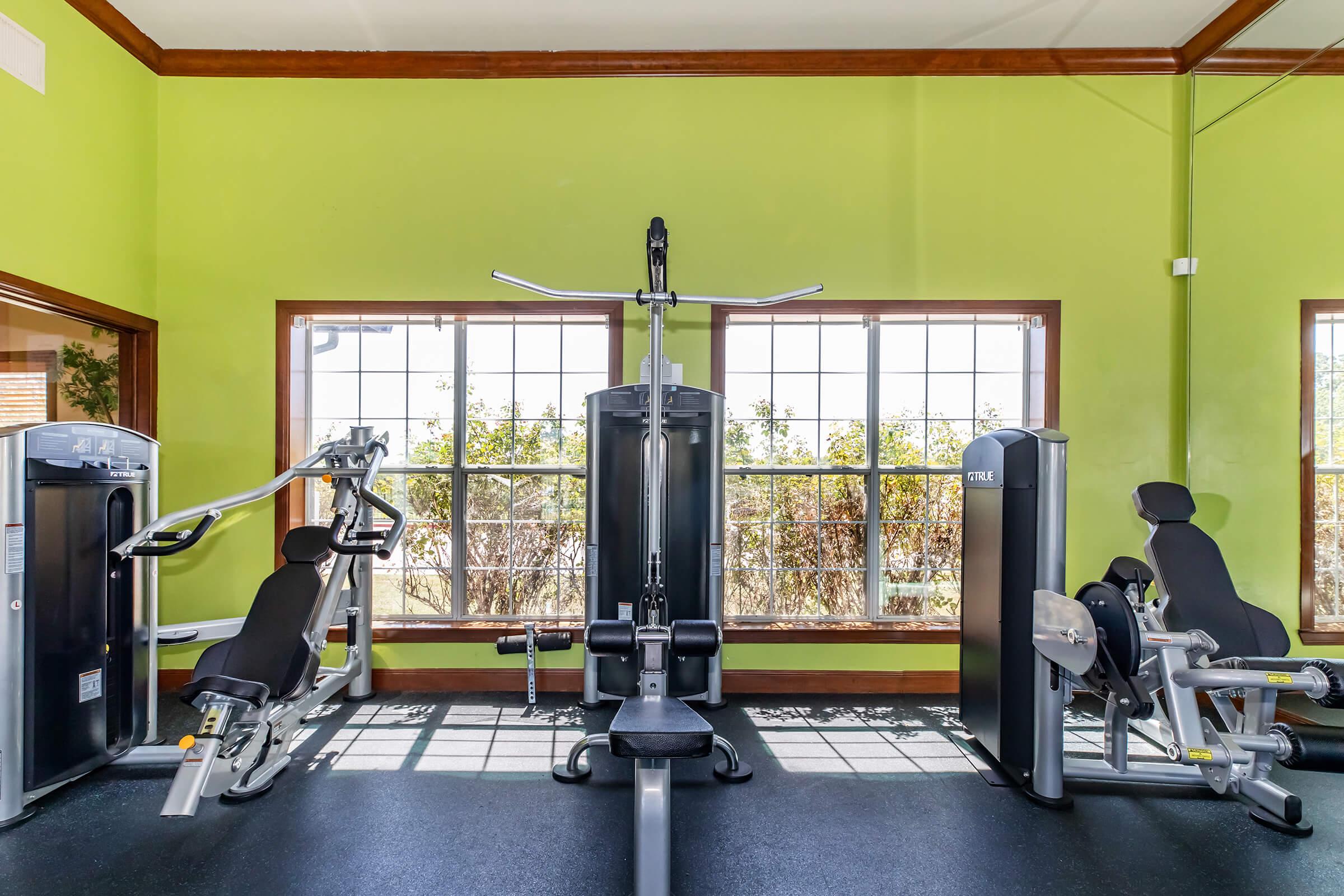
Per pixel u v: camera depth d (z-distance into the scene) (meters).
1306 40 2.64
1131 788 2.32
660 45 3.24
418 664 3.26
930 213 3.31
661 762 1.69
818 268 3.30
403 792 2.26
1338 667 1.83
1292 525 2.68
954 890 1.76
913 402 3.46
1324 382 2.57
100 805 2.17
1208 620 2.30
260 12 2.99
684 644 1.90
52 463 2.16
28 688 2.09
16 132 2.55
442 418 3.44
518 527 3.44
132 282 3.13
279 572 2.42
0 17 2.49
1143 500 2.47
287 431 3.29
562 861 1.86
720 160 3.31
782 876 1.80
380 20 3.05
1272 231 2.80
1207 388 3.13
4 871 1.81
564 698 3.17
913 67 3.30
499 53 3.28
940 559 3.44
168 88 3.29
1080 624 2.00
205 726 1.94
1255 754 2.10
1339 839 2.01
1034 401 3.41
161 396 3.27
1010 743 2.33
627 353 3.29
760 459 3.44
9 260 2.53
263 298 3.29
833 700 3.17
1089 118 3.32
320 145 3.30
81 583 2.26
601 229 3.31
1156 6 2.95
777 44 3.24
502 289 3.29
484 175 3.31
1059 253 3.31
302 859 1.87
